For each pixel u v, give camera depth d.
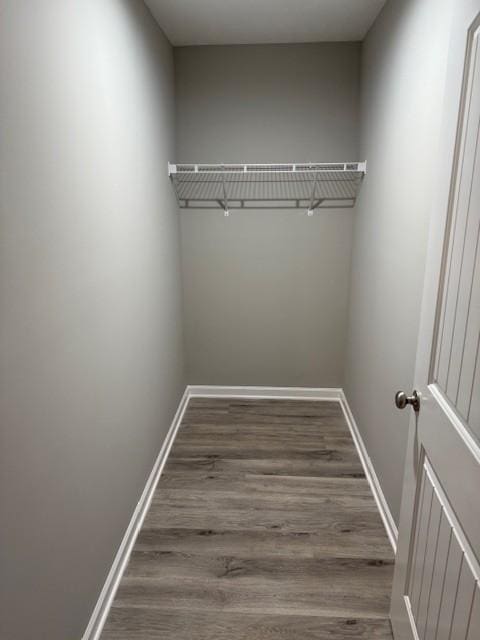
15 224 0.97
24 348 1.02
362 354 2.61
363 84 2.64
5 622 0.96
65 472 1.25
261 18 2.31
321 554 1.86
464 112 0.99
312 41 2.67
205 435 2.82
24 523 1.04
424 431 1.21
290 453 2.62
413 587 1.29
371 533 1.98
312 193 2.83
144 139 2.06
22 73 0.99
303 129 2.83
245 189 2.95
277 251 3.05
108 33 1.56
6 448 0.95
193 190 2.96
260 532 1.99
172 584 1.71
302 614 1.58
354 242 2.91
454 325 1.02
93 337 1.45
